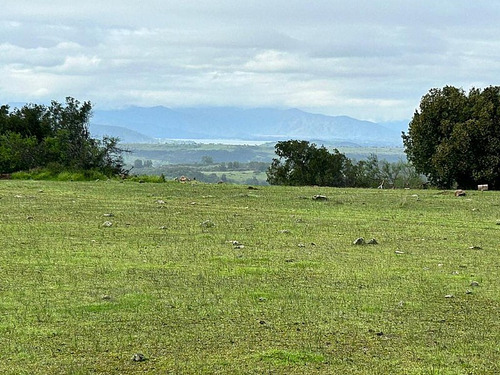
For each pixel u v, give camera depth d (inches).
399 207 993.5
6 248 601.0
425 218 877.2
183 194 1139.3
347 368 322.0
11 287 458.0
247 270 524.4
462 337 372.2
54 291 449.4
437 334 376.8
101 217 818.8
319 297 448.5
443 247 655.1
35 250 593.6
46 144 1835.6
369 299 446.6
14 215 823.1
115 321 386.3
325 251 619.5
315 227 771.4
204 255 585.9
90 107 2087.8
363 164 2372.0
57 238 660.1
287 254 599.5
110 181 1472.7
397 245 661.9
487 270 546.9
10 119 2068.2
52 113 2111.2
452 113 1817.2
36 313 398.3
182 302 428.1
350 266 552.1
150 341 354.0
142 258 567.2
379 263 567.8
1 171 1771.7
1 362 320.8
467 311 423.5
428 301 445.7
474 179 1728.6
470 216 903.1
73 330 369.1
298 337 365.7
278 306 423.8
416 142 1866.4
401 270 540.7
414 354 344.2
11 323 378.6
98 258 562.9
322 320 397.4
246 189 1259.8
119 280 484.4
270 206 980.6
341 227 776.9
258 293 453.4
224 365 321.7
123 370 313.6
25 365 317.4
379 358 336.8
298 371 316.2
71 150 1812.3
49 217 810.8
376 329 383.2
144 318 392.8
